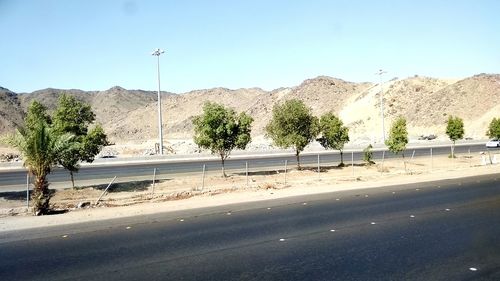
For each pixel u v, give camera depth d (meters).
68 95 27.14
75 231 15.48
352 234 13.66
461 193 22.67
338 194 24.06
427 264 10.24
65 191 25.33
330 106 164.00
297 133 35.62
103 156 61.06
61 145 20.27
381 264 10.30
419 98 141.25
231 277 9.59
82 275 10.05
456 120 49.09
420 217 16.31
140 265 10.73
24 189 28.25
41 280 9.77
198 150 73.31
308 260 10.78
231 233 14.29
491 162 42.50
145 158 53.06
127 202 22.69
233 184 28.86
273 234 13.94
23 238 14.50
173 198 23.86
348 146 71.38
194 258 11.25
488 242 12.20
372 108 144.12
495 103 122.81
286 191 25.78
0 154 63.78
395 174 34.62
